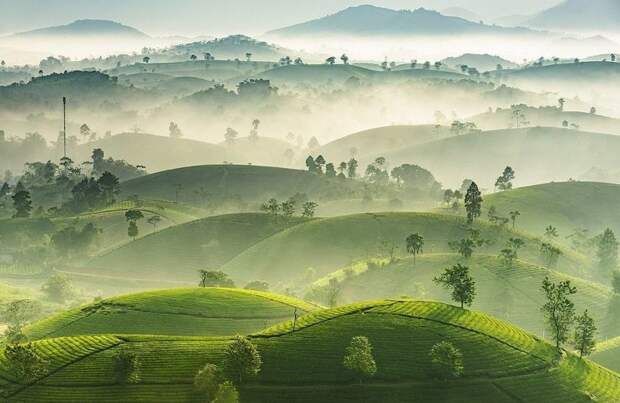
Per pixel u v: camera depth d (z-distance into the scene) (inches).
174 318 6761.8
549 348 6136.8
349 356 5324.8
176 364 5305.1
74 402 4879.4
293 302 7377.0
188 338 5757.9
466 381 5413.4
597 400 5462.6
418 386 5295.3
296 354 5497.1
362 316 6122.1
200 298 7199.8
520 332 6343.5
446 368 5418.3
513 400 5295.3
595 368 6038.4
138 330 6565.0
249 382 5162.4
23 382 5088.6
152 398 4933.6
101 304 7145.7
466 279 6801.2
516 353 5861.2
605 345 7244.1
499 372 5570.9
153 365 5290.4
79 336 5856.3
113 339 5723.4
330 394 5128.0
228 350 5187.0
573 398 5433.1
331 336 5757.9
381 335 5816.9
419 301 6599.4
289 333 5807.1
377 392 5191.9
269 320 6855.3
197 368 5251.0
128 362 5093.5
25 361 5093.5
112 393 4975.4
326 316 6131.9
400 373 5393.7
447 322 6146.7
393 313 6210.6
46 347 5605.3
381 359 5521.7
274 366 5344.5
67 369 5231.3
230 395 4714.6
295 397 5073.8
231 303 7121.1
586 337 6348.4
